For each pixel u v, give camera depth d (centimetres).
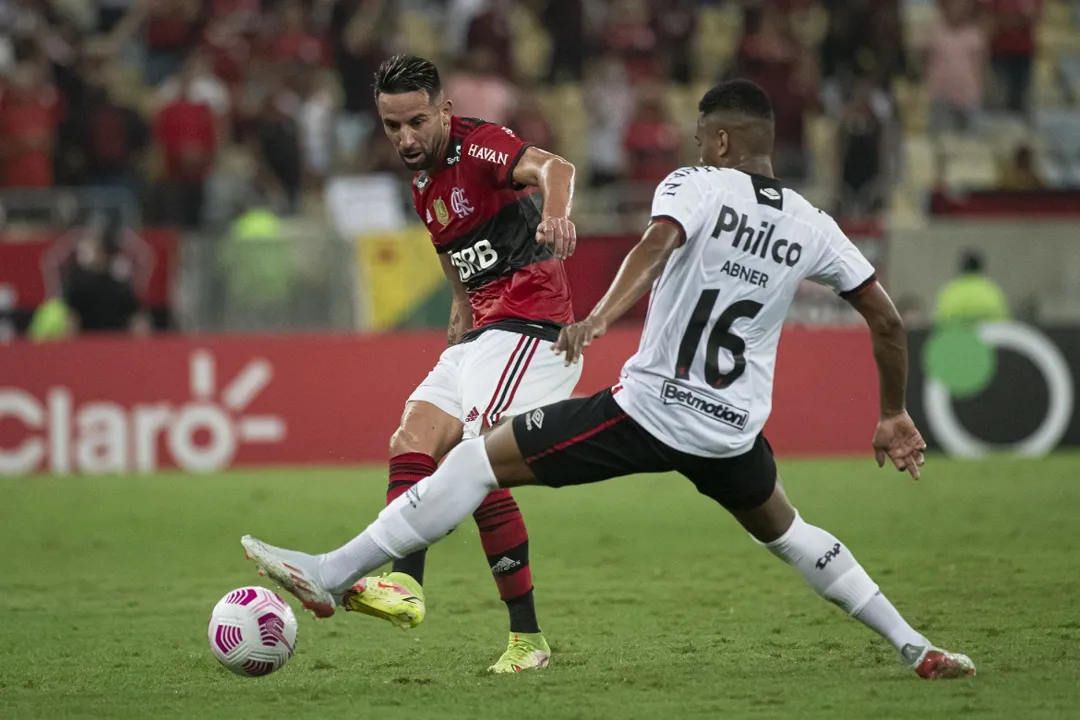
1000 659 1816
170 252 5150
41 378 4775
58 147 6056
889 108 6625
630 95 6669
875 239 5438
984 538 3128
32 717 1570
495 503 1844
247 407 4834
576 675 1780
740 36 7050
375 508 3841
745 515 1666
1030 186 6450
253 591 1725
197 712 1587
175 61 7188
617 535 3319
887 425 1712
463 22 7425
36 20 6638
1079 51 8056
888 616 1689
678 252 1587
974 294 5072
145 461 4794
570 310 1977
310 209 6347
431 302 5144
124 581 2752
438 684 1738
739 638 2042
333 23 6781
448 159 1886
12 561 3022
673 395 1579
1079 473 4419
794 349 4972
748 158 1648
